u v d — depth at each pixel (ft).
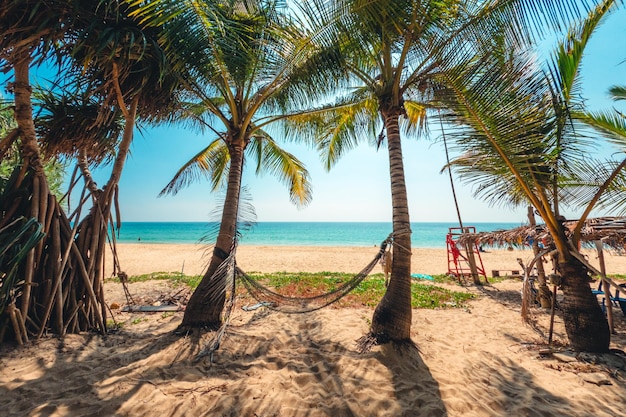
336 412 8.55
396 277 13.39
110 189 15.39
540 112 11.52
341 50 11.84
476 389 9.96
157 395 8.98
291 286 27.40
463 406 8.88
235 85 14.79
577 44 13.03
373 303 21.21
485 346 14.21
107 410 8.19
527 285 14.83
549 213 13.29
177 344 12.50
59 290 13.20
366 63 16.19
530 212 21.43
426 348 13.37
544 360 12.48
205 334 13.43
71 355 11.58
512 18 10.46
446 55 11.73
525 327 17.22
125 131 15.31
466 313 20.31
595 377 10.68
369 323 16.43
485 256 63.87
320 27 10.98
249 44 13.67
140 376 9.99
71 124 14.07
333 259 56.70
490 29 10.98
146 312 18.66
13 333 12.05
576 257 13.09
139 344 12.98
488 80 11.33
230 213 15.72
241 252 71.31
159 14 10.88
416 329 16.48
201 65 12.61
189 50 11.91
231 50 12.29
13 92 12.59
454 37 11.60
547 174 12.75
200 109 20.03
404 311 12.93
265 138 23.02
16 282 12.09
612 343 14.20
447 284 31.63
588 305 12.82
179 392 9.19
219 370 10.78
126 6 11.72
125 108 13.92
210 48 12.17
